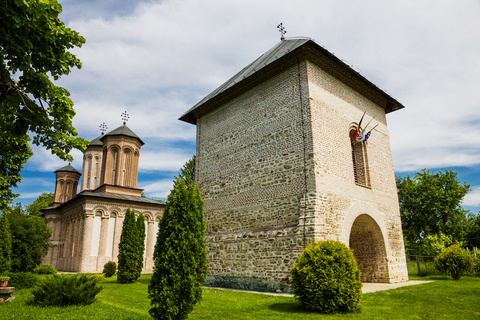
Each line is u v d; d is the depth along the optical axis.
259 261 12.74
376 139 16.45
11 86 6.19
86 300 9.19
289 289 11.35
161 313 6.54
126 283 15.90
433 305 9.20
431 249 25.30
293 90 13.78
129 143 31.66
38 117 6.80
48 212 32.34
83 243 25.45
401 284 13.66
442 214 33.88
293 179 12.80
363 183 15.05
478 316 8.04
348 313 8.32
